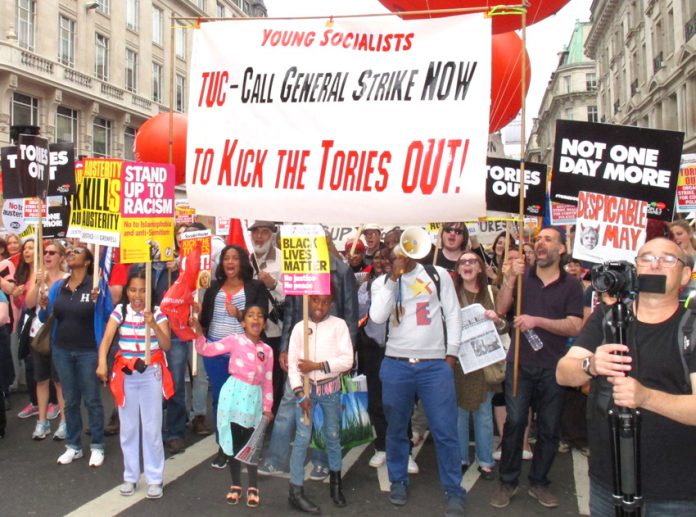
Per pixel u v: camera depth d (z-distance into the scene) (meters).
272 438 4.63
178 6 39.19
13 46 25.59
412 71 4.05
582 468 5.12
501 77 7.35
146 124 9.37
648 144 4.09
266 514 4.12
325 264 4.10
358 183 4.09
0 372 5.84
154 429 4.40
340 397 4.41
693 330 2.25
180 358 5.43
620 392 2.15
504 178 5.80
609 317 2.49
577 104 66.19
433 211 3.99
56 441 5.62
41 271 5.70
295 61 4.21
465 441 5.09
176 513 4.12
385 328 4.83
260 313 4.35
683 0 26.86
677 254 2.34
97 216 4.96
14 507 4.18
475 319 4.60
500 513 4.20
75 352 4.97
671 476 2.27
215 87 4.37
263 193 4.23
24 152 5.70
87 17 30.88
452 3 6.01
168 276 5.82
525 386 4.28
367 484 4.74
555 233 4.38
